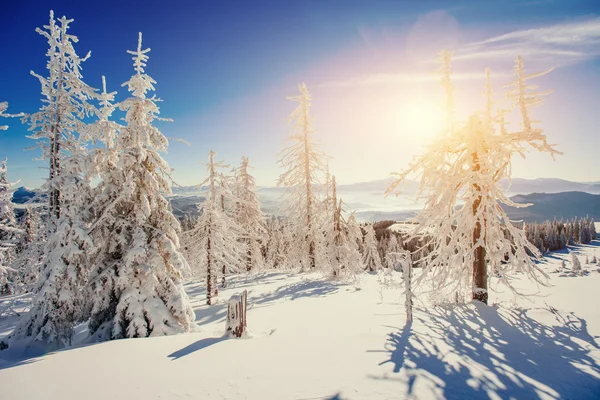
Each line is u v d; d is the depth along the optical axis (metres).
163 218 11.77
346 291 15.91
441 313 9.77
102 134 11.98
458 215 11.30
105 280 10.40
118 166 10.70
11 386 5.32
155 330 9.75
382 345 6.89
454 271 11.12
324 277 22.27
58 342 10.36
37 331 10.38
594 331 7.36
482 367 5.60
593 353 6.17
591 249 105.69
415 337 7.41
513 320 8.68
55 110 13.70
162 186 11.95
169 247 10.97
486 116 11.40
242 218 31.61
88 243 10.47
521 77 11.60
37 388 5.21
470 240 11.24
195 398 4.67
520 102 11.50
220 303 18.02
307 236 24.75
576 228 134.12
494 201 10.95
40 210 13.60
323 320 9.85
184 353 6.96
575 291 11.65
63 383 5.41
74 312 10.79
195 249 19.39
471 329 8.00
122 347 7.64
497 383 4.98
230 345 7.45
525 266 10.30
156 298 10.44
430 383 4.96
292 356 6.38
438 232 11.41
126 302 10.00
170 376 5.57
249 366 5.91
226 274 25.67
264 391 4.81
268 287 20.70
